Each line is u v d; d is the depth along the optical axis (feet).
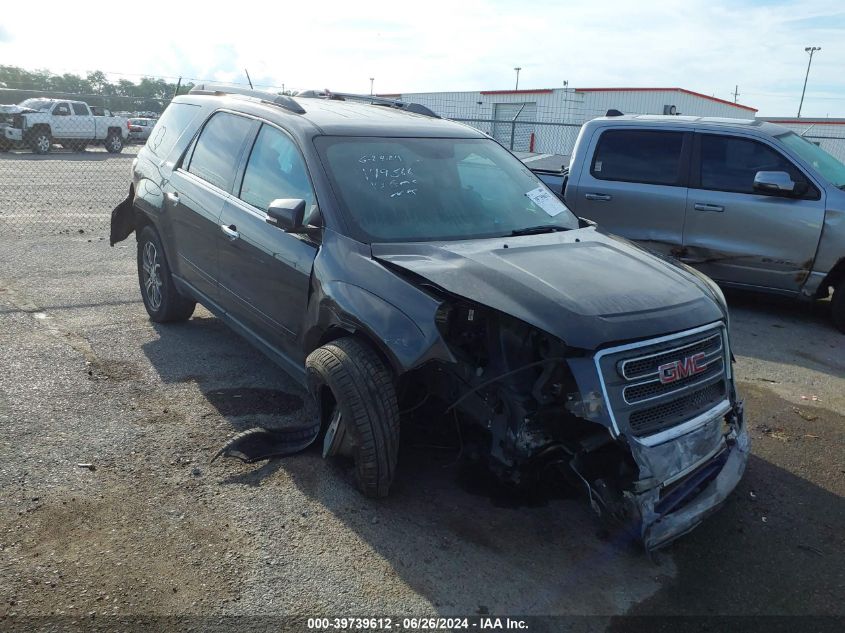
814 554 11.21
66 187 51.06
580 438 10.53
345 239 12.28
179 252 17.44
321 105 16.12
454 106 103.55
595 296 10.64
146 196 18.61
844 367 19.97
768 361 20.12
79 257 27.37
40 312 20.10
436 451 13.42
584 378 9.83
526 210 14.71
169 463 12.44
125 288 23.22
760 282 23.94
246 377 16.34
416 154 14.46
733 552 11.16
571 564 10.53
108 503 11.16
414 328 10.59
